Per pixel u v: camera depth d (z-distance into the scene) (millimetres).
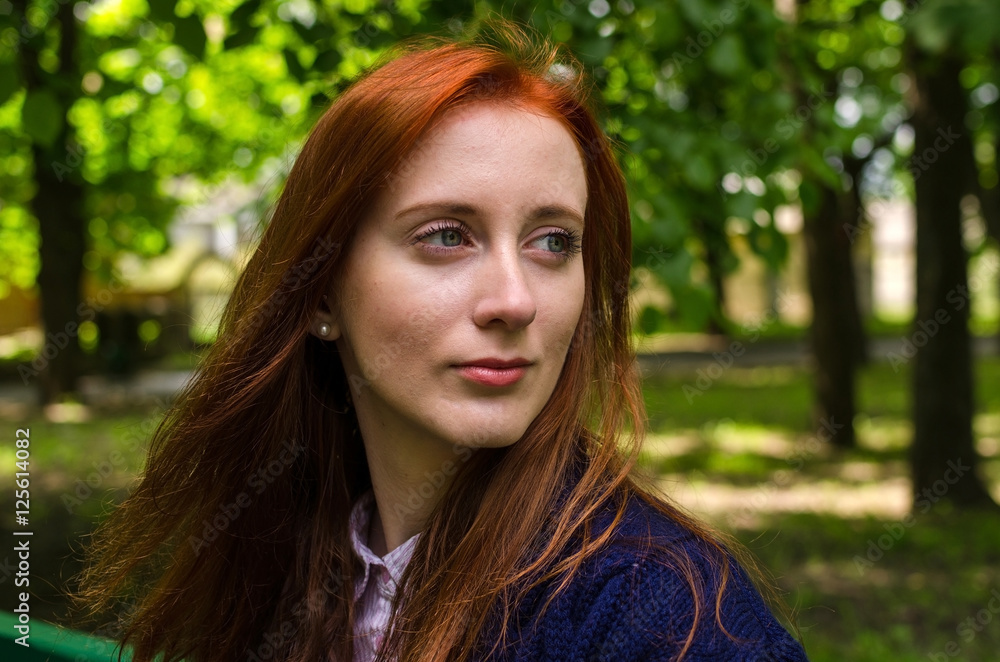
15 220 14023
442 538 1027
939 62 5340
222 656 1222
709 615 833
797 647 858
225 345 1195
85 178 8414
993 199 10438
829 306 8625
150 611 1264
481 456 1047
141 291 19344
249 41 2611
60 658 1470
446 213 928
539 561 912
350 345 1046
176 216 11766
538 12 2293
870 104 3369
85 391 12750
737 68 2574
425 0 2682
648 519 930
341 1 3000
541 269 962
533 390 958
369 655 1120
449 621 945
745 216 2492
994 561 4871
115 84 3324
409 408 961
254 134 7762
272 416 1146
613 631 835
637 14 2719
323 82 2717
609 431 1081
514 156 931
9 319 24984
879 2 5262
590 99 1132
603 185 1121
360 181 954
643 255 2336
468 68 948
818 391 8711
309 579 1182
